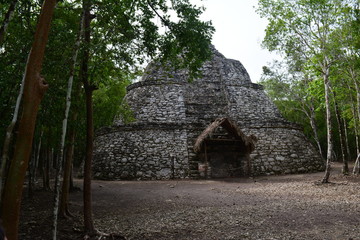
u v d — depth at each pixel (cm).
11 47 606
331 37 1199
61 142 461
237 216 656
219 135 1666
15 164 310
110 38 593
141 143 1692
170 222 624
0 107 590
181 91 2083
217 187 1209
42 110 628
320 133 3008
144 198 954
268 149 1769
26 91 325
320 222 575
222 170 1666
